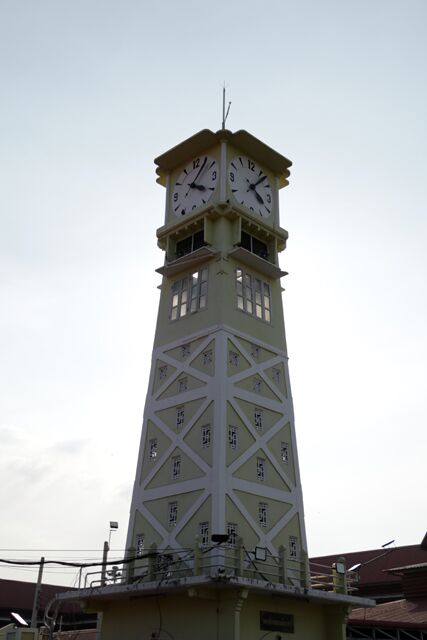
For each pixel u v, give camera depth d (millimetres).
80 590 35031
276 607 33812
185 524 34875
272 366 41844
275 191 47688
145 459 39500
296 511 38125
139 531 37312
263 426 38938
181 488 36188
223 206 42625
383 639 40688
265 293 44250
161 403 40562
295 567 36312
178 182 47125
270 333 42969
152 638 33188
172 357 41750
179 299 43562
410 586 46500
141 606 34719
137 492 38719
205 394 37906
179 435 38094
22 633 37438
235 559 31562
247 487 35750
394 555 59625
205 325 40438
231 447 36094
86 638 47031
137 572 35469
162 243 46125
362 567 59969
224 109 47469
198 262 42781
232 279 41844
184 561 33688
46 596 63156
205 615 31406
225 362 38281
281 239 46125
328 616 36688
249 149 45844
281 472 38469
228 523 33750
